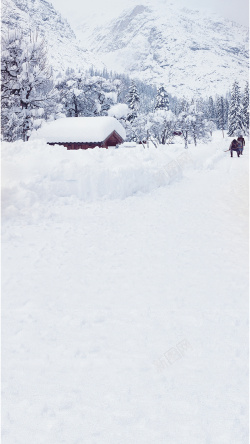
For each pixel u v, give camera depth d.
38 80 31.41
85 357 4.19
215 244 8.26
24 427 3.19
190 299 5.63
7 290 5.76
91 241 8.19
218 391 3.64
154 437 3.09
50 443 3.03
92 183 12.55
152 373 3.92
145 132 47.59
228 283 6.24
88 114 45.75
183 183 16.67
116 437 3.09
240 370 3.97
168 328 4.80
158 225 9.67
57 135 26.61
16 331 4.68
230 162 24.61
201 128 53.44
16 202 10.22
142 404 3.46
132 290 5.91
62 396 3.55
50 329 4.75
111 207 11.50
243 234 9.02
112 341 4.51
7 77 31.55
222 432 3.15
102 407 3.42
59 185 11.96
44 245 7.76
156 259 7.28
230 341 4.52
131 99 59.59
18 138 31.66
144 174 14.80
